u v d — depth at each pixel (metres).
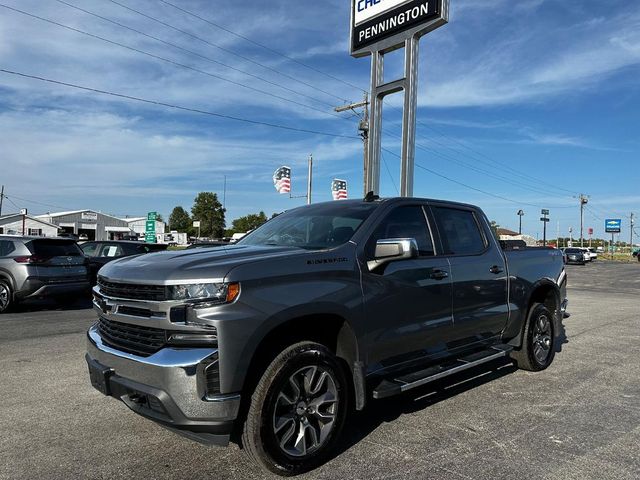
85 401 4.92
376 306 3.96
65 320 9.92
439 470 3.50
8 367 6.17
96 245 15.84
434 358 4.57
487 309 5.19
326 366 3.58
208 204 97.31
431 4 14.69
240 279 3.21
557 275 6.49
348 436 4.10
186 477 3.37
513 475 3.43
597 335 8.83
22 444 3.91
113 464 3.56
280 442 3.34
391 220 4.46
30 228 63.09
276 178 30.83
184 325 3.13
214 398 3.07
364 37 17.08
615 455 3.76
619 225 77.12
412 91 15.47
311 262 3.63
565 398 5.12
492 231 5.65
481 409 4.77
